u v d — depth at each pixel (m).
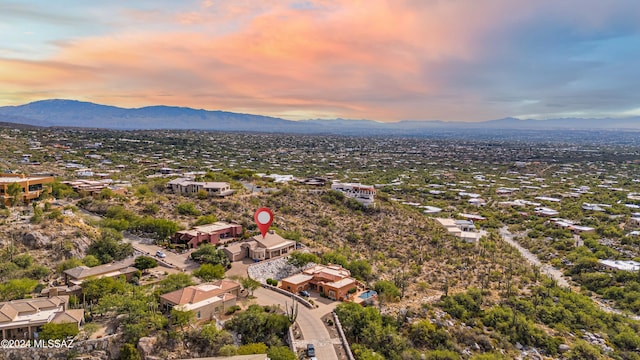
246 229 131.25
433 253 136.00
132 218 126.50
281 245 116.69
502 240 164.12
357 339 77.19
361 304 89.75
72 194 148.38
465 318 91.12
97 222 119.69
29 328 66.75
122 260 100.00
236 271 103.31
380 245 140.38
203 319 75.44
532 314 97.62
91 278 84.12
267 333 74.19
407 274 115.81
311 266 108.31
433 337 81.62
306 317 81.31
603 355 85.31
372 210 168.88
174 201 149.75
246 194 168.75
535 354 83.75
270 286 94.56
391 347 76.38
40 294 78.38
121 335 67.50
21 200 121.62
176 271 99.31
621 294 117.00
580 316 99.25
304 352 69.12
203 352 67.94
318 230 144.88
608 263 134.88
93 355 64.75
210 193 161.88
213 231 120.50
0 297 74.88
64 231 102.44
